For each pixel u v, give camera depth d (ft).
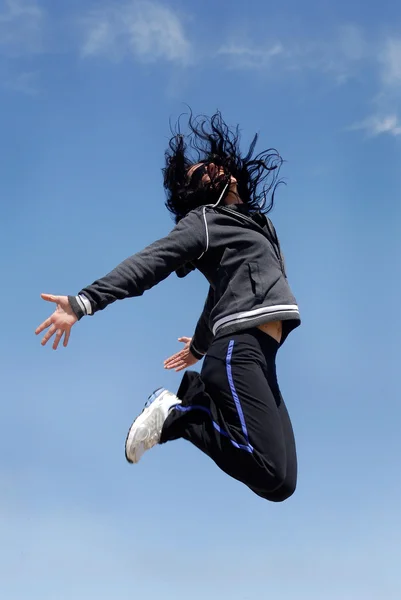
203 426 11.44
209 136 12.64
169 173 12.81
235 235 11.62
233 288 11.45
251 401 11.10
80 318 10.64
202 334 13.53
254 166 12.60
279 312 11.28
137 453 11.59
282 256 12.45
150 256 11.14
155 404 11.82
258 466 11.00
